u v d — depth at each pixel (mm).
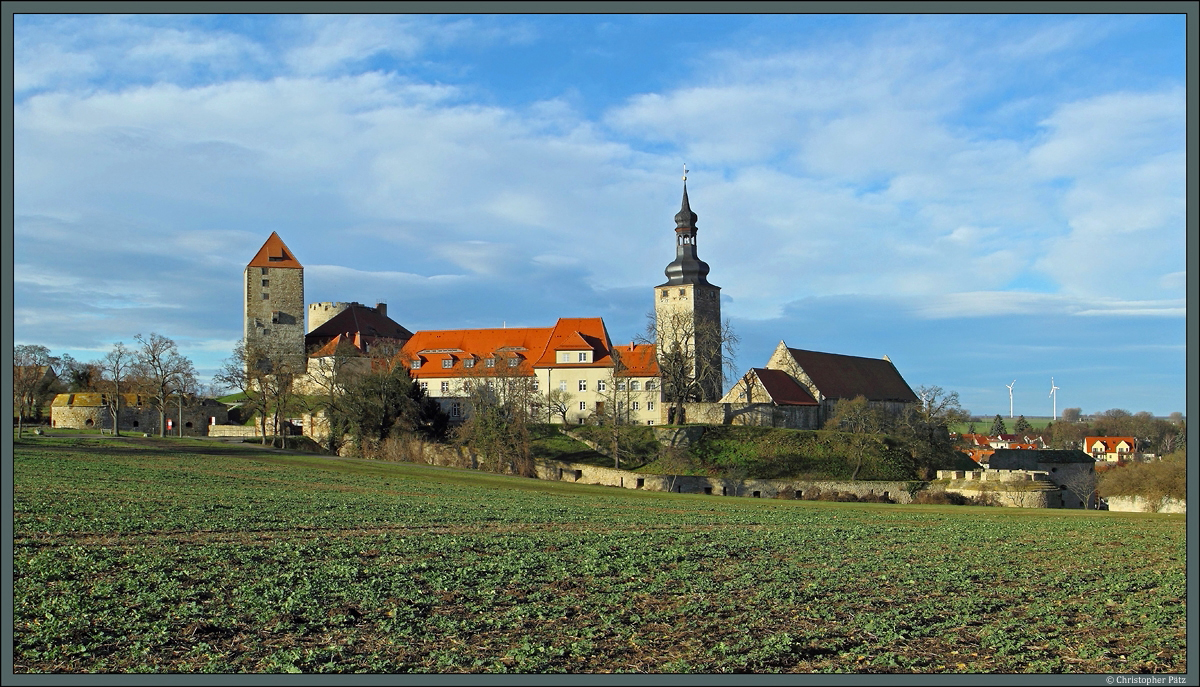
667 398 121750
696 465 101062
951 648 24516
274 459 85938
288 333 151500
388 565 33000
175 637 23500
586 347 126750
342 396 109438
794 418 121688
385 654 22672
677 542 41688
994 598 30422
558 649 23156
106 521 39531
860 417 116750
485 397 111938
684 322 125375
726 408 116062
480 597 28750
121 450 82812
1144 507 87812
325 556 34469
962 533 48688
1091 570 36125
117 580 28391
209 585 28688
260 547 35438
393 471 82500
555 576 32031
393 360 113250
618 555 37000
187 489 55844
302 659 22031
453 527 44656
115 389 118438
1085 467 120062
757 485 95000
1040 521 57344
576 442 107750
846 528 50219
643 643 24125
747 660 22844
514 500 61500
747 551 39531
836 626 26281
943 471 97438
